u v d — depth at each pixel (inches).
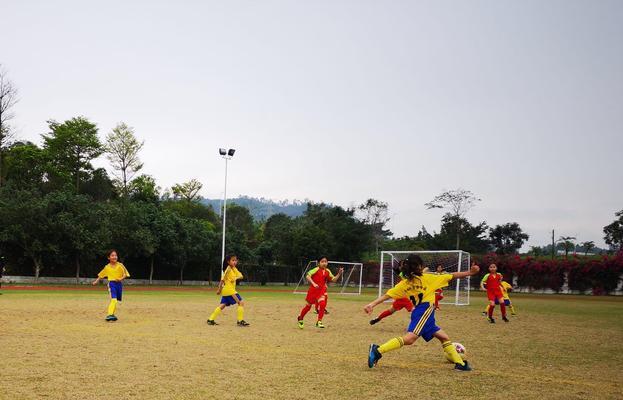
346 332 491.8
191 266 2095.2
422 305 307.6
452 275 308.7
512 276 2055.9
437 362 328.8
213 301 905.5
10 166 2166.6
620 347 427.8
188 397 224.5
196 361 308.8
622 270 1814.7
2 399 215.6
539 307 1048.8
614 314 842.8
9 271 1477.6
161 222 1791.3
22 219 1398.9
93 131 2476.6
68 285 1476.4
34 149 2258.9
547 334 519.2
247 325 522.9
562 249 3469.5
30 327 455.5
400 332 500.7
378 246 3203.7
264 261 2476.6
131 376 263.4
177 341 390.9
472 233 3181.6
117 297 535.8
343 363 315.0
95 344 365.7
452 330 546.3
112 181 2564.0
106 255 1663.4
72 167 2450.8
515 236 3275.1
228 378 264.1
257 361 315.0
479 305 1091.9
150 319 555.5
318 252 2554.1
